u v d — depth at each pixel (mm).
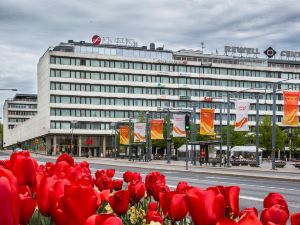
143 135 79688
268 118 103125
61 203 1658
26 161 2492
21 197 2029
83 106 122750
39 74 136875
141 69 127375
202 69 132625
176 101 129875
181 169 48125
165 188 3404
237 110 50250
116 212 2926
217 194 1821
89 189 1652
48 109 120312
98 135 125062
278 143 100812
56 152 122000
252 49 143625
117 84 125312
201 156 62062
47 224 2482
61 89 121188
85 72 123125
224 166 61594
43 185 2141
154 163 72875
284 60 146500
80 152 123875
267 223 1697
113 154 125000
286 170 49844
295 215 1841
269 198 2236
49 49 125562
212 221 1756
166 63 129125
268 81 138125
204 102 132375
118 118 125312
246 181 31062
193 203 1771
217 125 133125
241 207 16141
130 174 4812
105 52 126375
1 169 1403
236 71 135500
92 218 1375
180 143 102875
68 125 121500
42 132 129500
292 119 44531
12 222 1294
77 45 124938
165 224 3273
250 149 86562
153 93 128125
